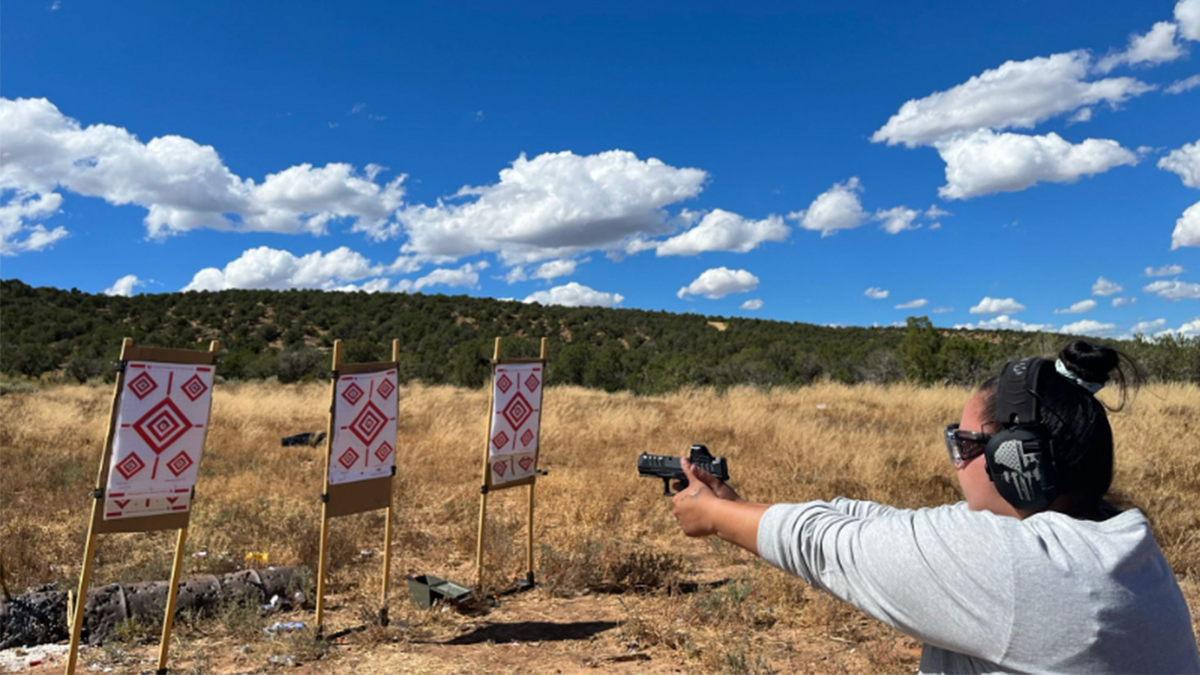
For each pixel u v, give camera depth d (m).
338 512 4.68
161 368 3.95
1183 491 7.61
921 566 1.17
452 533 7.13
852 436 11.09
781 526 1.33
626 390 26.53
